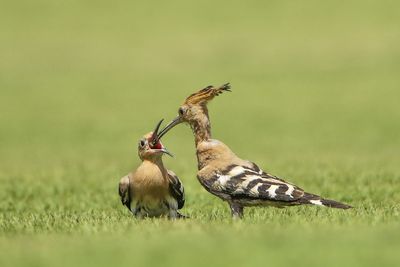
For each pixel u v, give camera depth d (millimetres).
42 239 11805
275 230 11688
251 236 11156
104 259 10031
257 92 52938
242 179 13359
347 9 72125
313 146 34250
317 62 60250
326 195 17656
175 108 49000
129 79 58031
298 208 14867
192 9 74938
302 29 68062
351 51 62156
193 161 27656
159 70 60156
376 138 36656
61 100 52125
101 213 15492
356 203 16406
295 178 20750
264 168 23438
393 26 67062
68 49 66000
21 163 29734
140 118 45969
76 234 12258
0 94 54125
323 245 10469
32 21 72562
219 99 51469
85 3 77062
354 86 53312
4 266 9867
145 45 66625
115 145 36719
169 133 41531
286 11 72750
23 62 62938
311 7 73125
